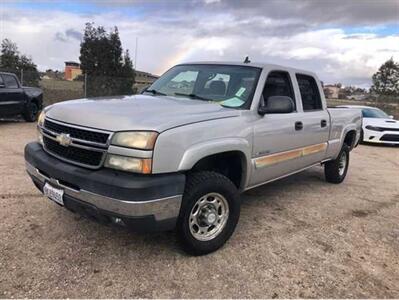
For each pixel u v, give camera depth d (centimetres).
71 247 384
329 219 514
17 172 638
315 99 586
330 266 382
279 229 466
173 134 335
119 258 369
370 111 1470
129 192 312
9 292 308
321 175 766
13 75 1320
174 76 514
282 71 502
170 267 359
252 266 372
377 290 344
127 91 2041
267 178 477
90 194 329
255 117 432
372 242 447
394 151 1254
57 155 368
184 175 343
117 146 324
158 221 330
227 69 484
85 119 348
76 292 313
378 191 680
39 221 439
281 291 333
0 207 476
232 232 406
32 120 1415
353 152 1173
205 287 332
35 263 352
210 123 374
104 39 2862
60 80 2014
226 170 438
